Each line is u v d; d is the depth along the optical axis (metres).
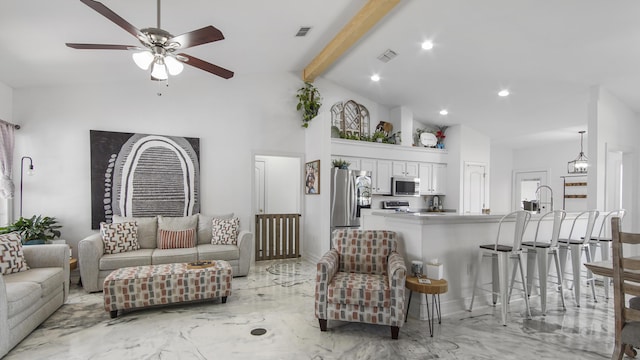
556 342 2.57
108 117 4.62
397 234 3.33
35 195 4.27
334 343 2.52
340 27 4.02
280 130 5.73
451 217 3.16
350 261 3.20
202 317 3.03
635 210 4.94
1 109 4.00
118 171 4.63
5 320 2.29
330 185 5.26
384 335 2.66
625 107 4.84
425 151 6.59
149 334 2.67
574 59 3.73
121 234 4.10
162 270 3.28
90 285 3.69
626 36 3.21
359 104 6.41
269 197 7.04
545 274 3.22
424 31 3.72
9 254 2.97
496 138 7.28
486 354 2.38
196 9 3.17
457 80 4.82
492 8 3.11
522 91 4.77
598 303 3.50
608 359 2.32
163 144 4.88
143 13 3.06
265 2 3.26
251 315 3.08
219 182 5.28
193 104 5.13
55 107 4.38
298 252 5.93
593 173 4.25
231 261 4.41
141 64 2.57
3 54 3.38
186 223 4.60
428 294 2.92
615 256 1.88
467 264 3.34
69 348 2.43
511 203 8.61
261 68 5.35
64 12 2.84
